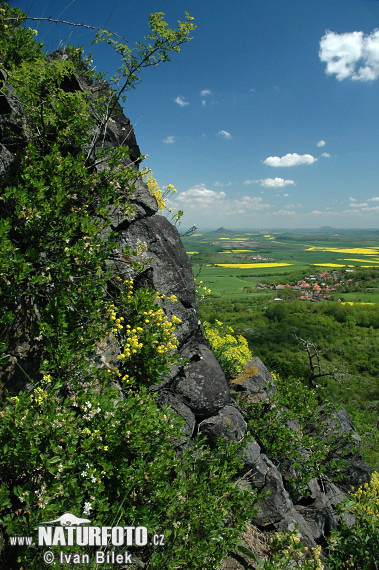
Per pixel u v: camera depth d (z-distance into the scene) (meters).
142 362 4.66
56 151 4.35
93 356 4.20
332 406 9.72
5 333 3.58
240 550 4.56
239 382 8.10
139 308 4.83
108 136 6.20
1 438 2.66
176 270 6.17
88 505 2.80
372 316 86.06
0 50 4.80
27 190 3.99
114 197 4.87
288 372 25.02
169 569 3.05
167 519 3.44
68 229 4.01
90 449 3.05
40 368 3.54
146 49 4.86
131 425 3.22
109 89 6.21
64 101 4.54
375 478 8.36
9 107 4.64
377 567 5.89
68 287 4.00
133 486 3.19
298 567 4.82
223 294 122.00
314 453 7.54
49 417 2.77
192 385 5.71
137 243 5.66
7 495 2.47
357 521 6.92
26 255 3.61
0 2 4.87
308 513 7.03
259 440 7.45
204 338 6.73
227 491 3.90
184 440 5.10
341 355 66.69
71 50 5.89
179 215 6.81
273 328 76.75
